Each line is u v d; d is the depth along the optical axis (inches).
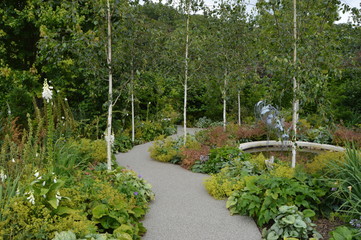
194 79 406.0
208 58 431.8
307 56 251.0
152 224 182.9
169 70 400.2
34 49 482.3
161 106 651.5
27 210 124.1
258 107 464.4
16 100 379.9
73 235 120.1
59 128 305.3
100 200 167.9
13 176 167.9
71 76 470.6
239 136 472.4
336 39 267.1
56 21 402.3
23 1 444.5
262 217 177.3
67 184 180.5
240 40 433.7
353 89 564.4
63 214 142.0
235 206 203.9
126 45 285.0
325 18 258.4
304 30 260.7
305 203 174.9
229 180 241.4
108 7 245.3
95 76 260.7
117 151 412.5
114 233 139.9
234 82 466.3
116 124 492.4
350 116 534.0
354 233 141.8
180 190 251.1
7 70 425.4
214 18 434.3
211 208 209.8
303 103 255.1
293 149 263.7
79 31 254.5
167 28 389.4
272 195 175.9
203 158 325.4
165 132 583.2
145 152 424.5
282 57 249.3
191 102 749.9
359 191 169.2
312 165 232.8
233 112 671.1
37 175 144.1
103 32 257.8
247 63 453.1
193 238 165.5
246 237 166.7
